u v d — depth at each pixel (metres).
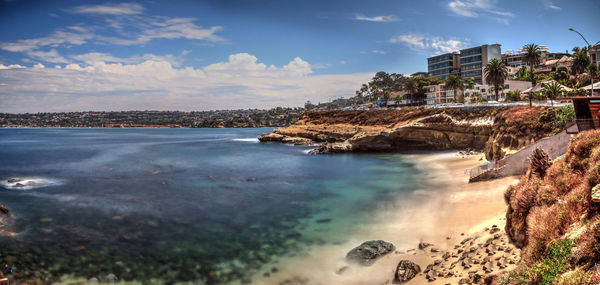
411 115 87.75
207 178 46.12
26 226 24.89
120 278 16.91
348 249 19.19
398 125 86.50
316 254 18.81
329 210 27.97
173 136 189.50
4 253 19.78
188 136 188.12
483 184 30.77
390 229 21.94
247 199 33.12
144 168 57.16
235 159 69.81
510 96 101.06
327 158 69.62
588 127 17.78
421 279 14.20
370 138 77.62
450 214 23.31
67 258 19.25
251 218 26.61
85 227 24.80
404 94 171.50
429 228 21.16
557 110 39.84
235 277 16.61
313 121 119.62
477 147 65.81
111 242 21.75
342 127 102.81
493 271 12.77
